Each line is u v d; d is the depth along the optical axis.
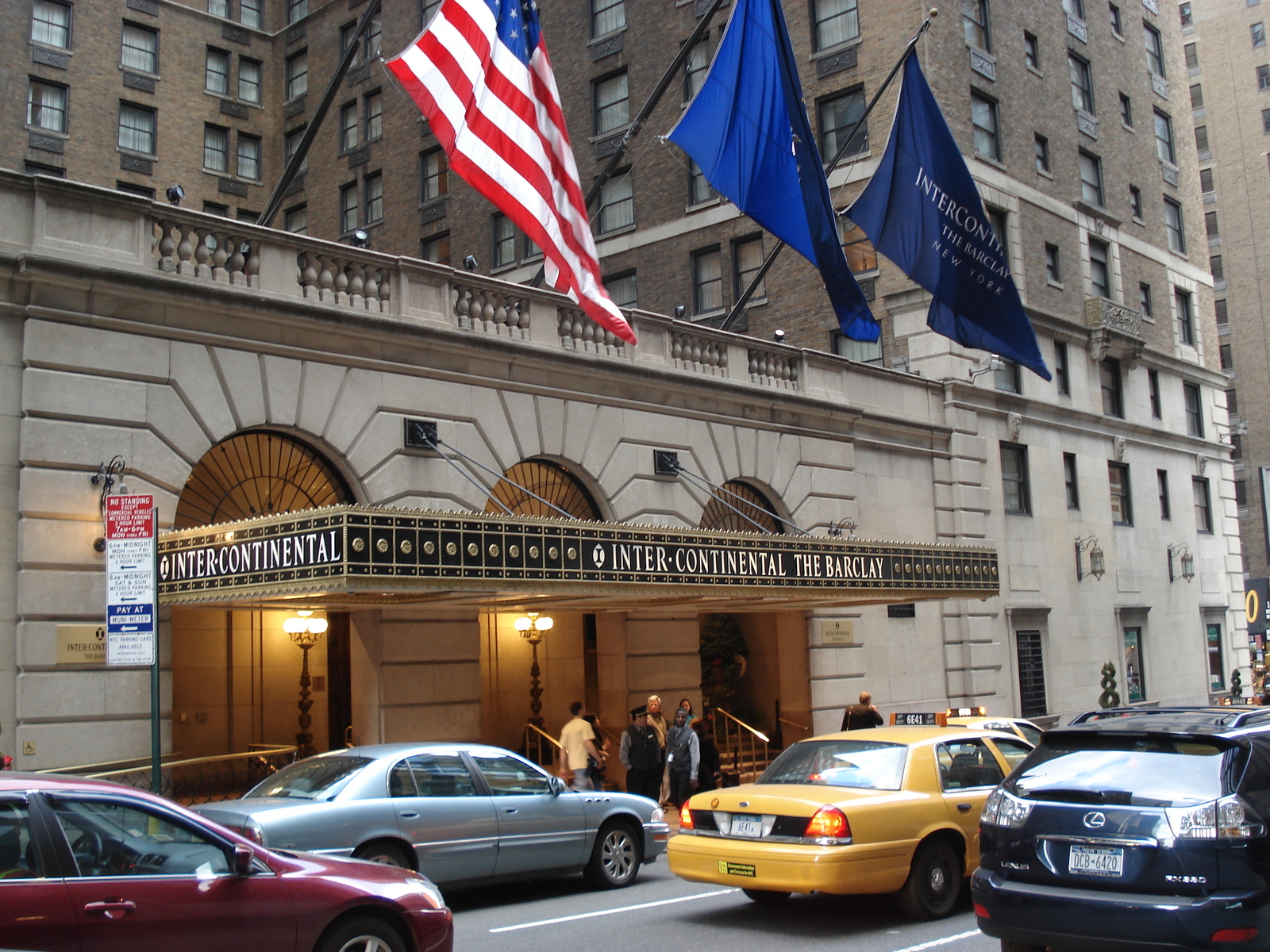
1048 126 32.97
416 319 17.27
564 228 16.52
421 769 11.27
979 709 18.59
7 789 6.24
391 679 16.80
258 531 13.37
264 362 15.69
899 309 28.45
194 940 6.48
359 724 16.88
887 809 10.11
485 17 16.12
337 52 41.75
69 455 13.85
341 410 16.41
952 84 29.14
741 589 17.19
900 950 9.24
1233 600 38.75
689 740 17.00
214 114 41.34
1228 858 7.09
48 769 13.31
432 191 38.31
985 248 22.11
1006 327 22.48
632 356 20.47
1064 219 32.97
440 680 17.41
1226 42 70.31
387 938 7.37
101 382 14.19
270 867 7.01
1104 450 33.31
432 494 17.31
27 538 13.45
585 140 34.28
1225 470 39.81
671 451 20.88
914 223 21.20
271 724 19.58
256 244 15.80
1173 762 7.63
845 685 23.81
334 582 12.41
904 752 10.76
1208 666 36.47
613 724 20.44
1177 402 37.62
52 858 6.17
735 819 10.44
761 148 18.64
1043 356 31.20
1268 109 68.19
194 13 41.25
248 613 19.56
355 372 16.64
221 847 6.81
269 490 16.34
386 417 16.91
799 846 9.88
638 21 33.47
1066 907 7.47
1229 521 39.50
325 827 10.26
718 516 22.19
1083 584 31.33
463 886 11.41
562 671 24.09
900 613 25.62
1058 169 33.19
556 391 19.06
